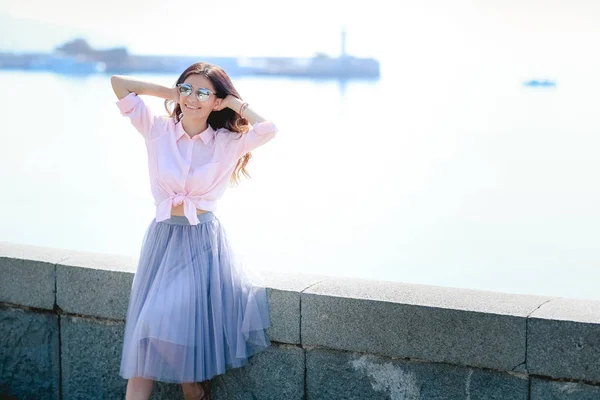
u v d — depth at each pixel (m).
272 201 15.20
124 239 11.66
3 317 4.23
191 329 3.48
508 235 12.09
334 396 3.63
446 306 3.36
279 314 3.66
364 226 12.73
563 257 10.59
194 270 3.53
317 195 16.02
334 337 3.57
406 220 13.29
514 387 3.30
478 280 9.49
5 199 15.18
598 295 8.78
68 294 4.02
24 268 4.10
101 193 15.89
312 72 108.50
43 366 4.16
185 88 3.51
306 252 10.84
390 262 10.35
